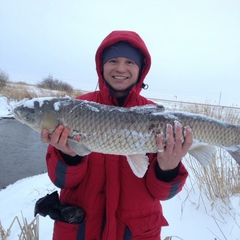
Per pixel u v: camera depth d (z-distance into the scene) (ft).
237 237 3.28
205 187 4.40
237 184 4.50
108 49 2.54
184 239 3.24
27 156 8.05
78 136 2.27
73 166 2.19
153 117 2.36
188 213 3.83
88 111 2.31
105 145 2.32
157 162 2.33
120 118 2.33
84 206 2.29
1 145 9.07
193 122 2.41
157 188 2.26
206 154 2.54
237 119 6.78
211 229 3.45
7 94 17.76
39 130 2.40
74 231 2.25
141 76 2.74
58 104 2.34
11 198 4.77
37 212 2.25
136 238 2.25
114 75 2.50
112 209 2.20
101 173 2.28
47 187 5.24
